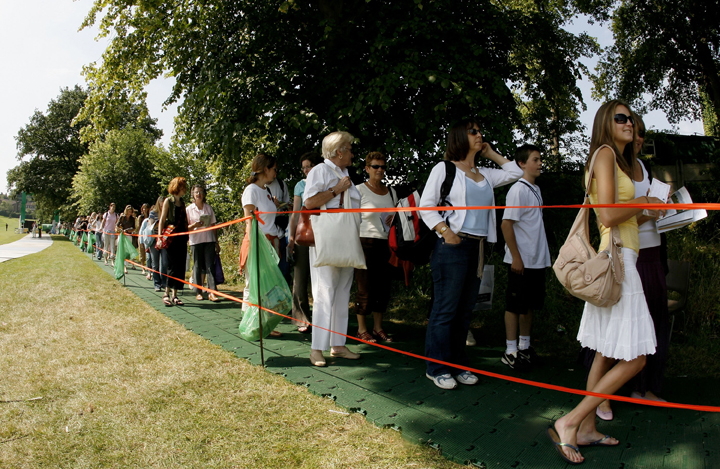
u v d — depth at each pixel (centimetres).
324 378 340
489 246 593
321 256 357
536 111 903
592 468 212
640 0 1373
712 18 1315
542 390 316
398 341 470
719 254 511
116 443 240
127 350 412
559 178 697
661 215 266
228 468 216
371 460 221
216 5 799
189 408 285
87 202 3441
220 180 1047
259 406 288
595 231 610
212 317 579
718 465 212
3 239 3666
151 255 905
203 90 693
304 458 224
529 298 370
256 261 387
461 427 256
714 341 427
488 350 431
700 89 1588
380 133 682
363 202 465
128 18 871
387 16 685
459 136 329
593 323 224
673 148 1056
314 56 738
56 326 503
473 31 712
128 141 3572
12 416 272
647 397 291
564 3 1205
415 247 361
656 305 272
